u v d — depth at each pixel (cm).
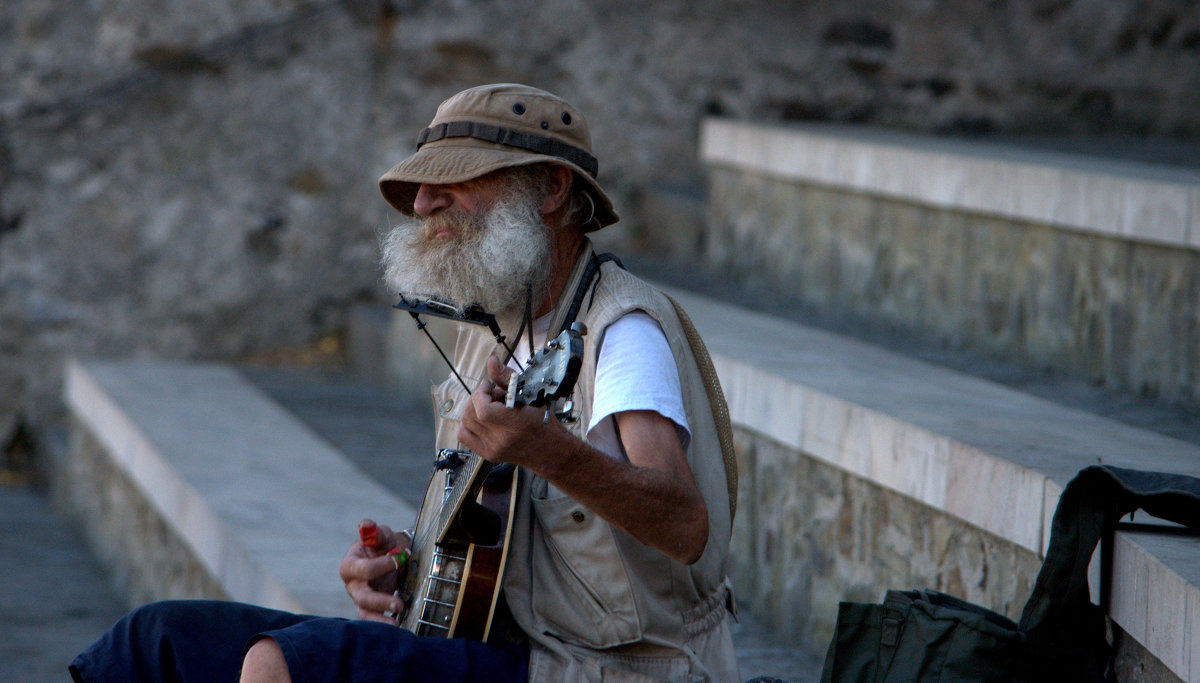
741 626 1289
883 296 1811
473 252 755
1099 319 1420
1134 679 753
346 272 2467
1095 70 2572
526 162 747
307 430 1886
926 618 769
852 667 791
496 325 779
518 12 2488
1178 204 1277
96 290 2342
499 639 758
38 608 1819
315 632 707
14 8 2250
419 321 817
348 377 2362
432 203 777
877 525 1127
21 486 2400
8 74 2262
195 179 2362
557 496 755
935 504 1026
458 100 781
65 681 1547
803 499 1245
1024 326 1545
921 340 1722
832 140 1897
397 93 2448
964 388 1283
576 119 784
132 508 1859
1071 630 761
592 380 744
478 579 740
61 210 2308
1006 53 2578
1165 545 742
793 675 1118
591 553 742
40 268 2312
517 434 670
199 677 766
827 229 1933
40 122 2281
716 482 773
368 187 2456
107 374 2183
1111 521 768
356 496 1525
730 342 1502
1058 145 2222
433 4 2441
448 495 793
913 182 1719
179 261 2370
